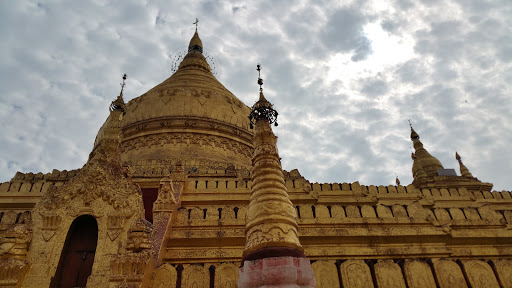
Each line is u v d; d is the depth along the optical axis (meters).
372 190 22.64
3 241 11.49
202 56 44.56
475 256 15.77
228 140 30.48
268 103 12.12
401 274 13.13
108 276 11.31
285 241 8.91
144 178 21.69
